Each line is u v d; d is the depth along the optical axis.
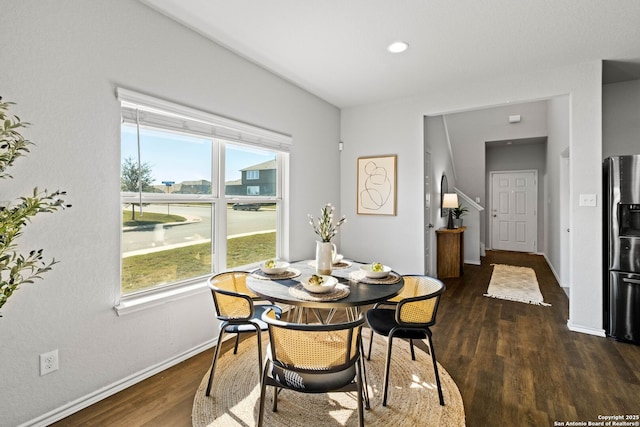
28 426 1.61
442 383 2.07
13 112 1.55
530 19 2.25
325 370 1.42
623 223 2.75
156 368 2.20
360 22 2.30
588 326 2.90
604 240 2.92
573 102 2.98
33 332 1.64
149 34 2.12
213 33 2.46
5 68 1.53
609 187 2.79
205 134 2.52
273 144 3.23
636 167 2.68
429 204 4.50
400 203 4.03
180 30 2.32
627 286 2.70
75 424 1.68
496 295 4.05
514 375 2.17
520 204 7.48
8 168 1.54
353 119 4.36
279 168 3.47
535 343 2.67
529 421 1.71
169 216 2.39
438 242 5.06
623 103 3.44
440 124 5.33
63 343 1.74
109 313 1.94
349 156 4.40
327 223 2.22
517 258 6.64
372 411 1.80
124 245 2.12
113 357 1.96
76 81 1.78
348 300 1.68
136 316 2.08
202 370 2.24
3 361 1.54
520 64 2.99
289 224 3.51
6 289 1.26
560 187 4.59
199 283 2.56
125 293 2.12
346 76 3.30
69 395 1.77
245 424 1.69
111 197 1.95
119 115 1.97
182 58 2.33
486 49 2.71
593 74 2.90
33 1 1.61
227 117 2.70
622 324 2.72
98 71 1.87
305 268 2.46
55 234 1.71
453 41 2.57
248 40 2.56
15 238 1.56
